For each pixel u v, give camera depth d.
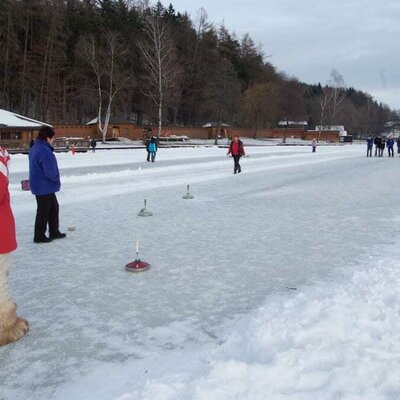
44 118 68.31
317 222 10.72
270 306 5.37
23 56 68.69
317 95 137.62
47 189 8.62
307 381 3.49
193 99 85.19
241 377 3.58
